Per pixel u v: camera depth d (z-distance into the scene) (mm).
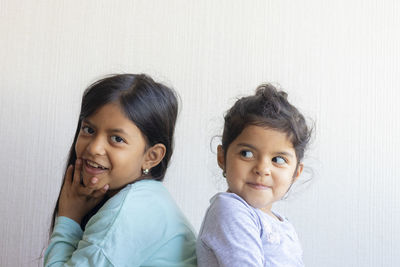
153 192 816
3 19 1115
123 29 1137
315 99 1148
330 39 1162
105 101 789
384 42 1167
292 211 1131
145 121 811
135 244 736
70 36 1127
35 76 1116
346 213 1137
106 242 709
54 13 1128
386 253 1137
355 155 1145
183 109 1129
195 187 1124
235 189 771
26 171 1108
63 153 1114
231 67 1145
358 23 1167
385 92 1161
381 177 1146
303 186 1133
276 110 767
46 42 1122
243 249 692
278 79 1148
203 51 1144
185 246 812
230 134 784
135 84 828
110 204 765
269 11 1159
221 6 1153
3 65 1109
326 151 1139
